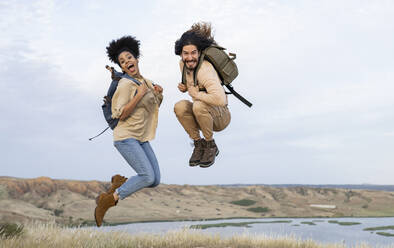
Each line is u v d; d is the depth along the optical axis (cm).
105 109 430
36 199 5678
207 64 403
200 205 7412
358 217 7212
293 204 8275
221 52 409
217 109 423
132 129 427
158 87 450
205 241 1123
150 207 6644
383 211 7956
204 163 440
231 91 444
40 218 4662
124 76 436
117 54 436
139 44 448
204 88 412
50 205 5528
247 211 7381
